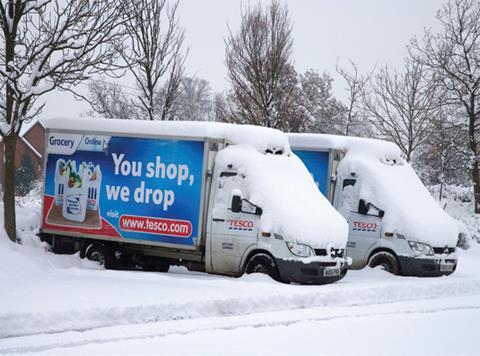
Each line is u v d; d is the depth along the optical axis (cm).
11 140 1630
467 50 3133
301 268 1394
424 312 1238
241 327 1017
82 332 931
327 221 1460
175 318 1059
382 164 1764
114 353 822
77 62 1616
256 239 1452
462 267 2019
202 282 1335
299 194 1491
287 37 2848
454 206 3269
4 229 1633
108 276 1401
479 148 3300
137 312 1026
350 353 879
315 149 1772
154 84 2373
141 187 1609
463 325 1114
